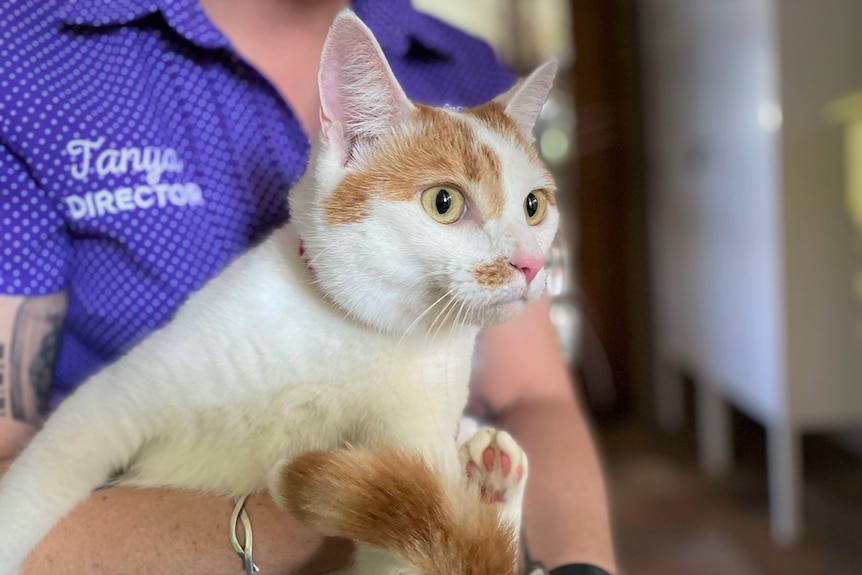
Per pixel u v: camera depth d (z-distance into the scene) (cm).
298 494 49
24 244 73
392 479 47
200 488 61
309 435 59
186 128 77
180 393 59
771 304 167
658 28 220
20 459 61
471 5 230
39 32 75
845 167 161
